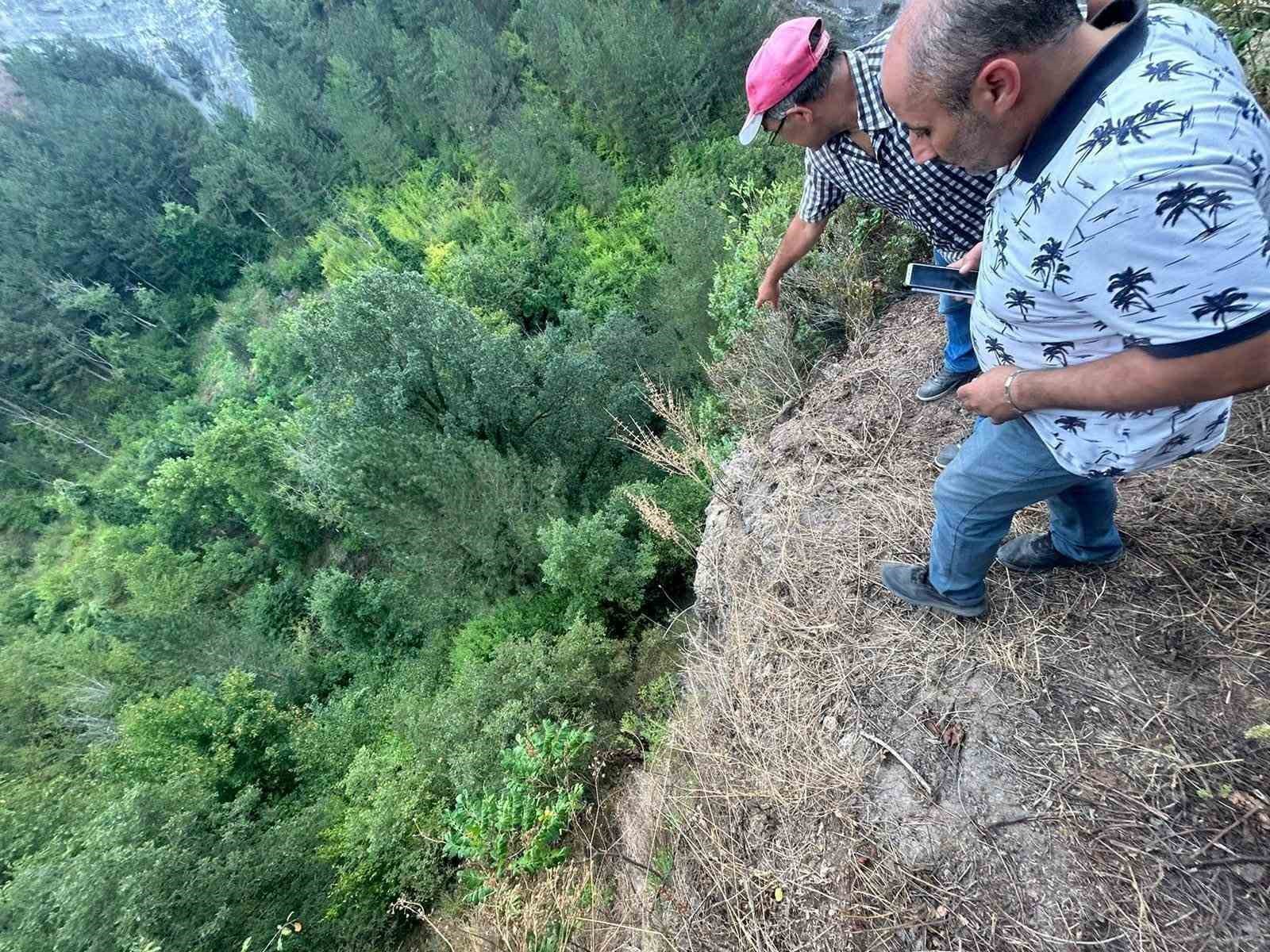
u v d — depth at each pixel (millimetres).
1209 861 1530
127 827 8336
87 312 33406
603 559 8234
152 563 19375
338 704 13086
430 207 25500
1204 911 1482
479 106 24547
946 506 1791
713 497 3912
